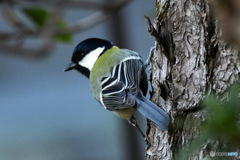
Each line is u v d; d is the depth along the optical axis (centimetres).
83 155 1443
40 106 1599
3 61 1608
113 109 712
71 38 875
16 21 871
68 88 1675
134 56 710
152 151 586
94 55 794
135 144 1062
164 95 567
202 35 506
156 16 584
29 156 1443
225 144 451
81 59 825
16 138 1492
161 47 544
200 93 505
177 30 533
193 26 516
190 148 437
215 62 494
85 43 812
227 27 214
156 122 557
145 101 604
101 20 920
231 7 211
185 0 524
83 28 905
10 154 1445
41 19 852
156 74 587
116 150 1429
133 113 709
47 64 1595
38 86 1659
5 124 1541
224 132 247
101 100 722
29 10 842
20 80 1638
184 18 525
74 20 1468
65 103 1605
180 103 527
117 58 723
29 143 1473
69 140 1485
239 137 243
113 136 1455
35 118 1558
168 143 549
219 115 253
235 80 476
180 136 523
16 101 1627
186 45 524
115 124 1475
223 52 485
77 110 1559
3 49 863
